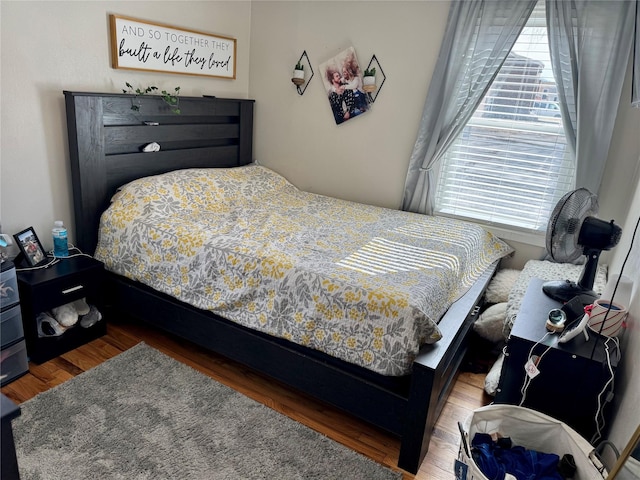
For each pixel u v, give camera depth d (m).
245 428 1.92
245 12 3.50
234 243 2.24
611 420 1.59
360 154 3.38
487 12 2.68
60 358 2.33
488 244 2.90
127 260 2.47
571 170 2.79
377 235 2.59
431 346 1.78
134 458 1.72
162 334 2.62
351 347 1.84
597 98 2.51
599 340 1.62
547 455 1.51
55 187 2.60
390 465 1.81
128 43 2.71
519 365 1.66
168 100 2.92
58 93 2.49
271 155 3.76
